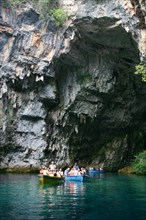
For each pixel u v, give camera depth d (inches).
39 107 1156.5
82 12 886.4
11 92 1122.7
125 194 627.5
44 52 1037.2
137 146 1392.7
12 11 1020.5
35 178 942.4
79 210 463.2
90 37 966.4
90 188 724.0
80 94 1132.5
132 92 1185.4
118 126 1283.2
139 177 1047.6
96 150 1318.9
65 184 805.9
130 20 808.3
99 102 1170.6
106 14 845.8
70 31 956.6
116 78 1112.2
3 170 1186.0
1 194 615.5
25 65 1062.4
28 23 1023.0
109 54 1034.1
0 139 1157.1
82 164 1293.1
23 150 1186.0
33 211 454.6
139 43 816.9
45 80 1113.4
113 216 424.5
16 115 1156.5
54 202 528.1
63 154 1210.6
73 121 1195.9
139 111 1282.0
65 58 1051.3
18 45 1041.5
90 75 1098.7
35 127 1173.1
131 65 1054.4
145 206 495.8
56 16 949.2
